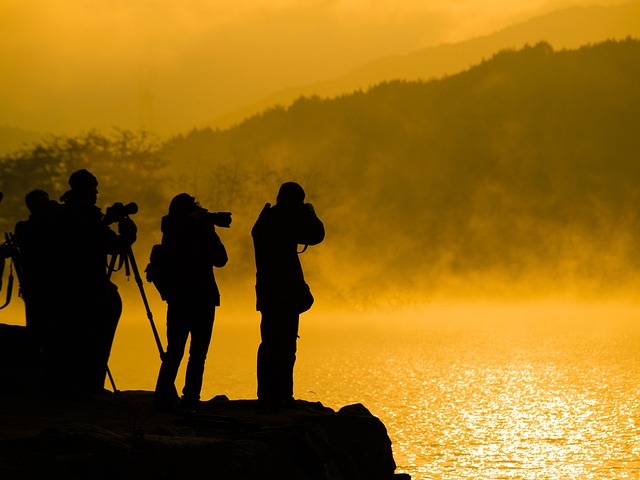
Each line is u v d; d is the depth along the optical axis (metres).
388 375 120.06
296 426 24.00
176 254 26.09
